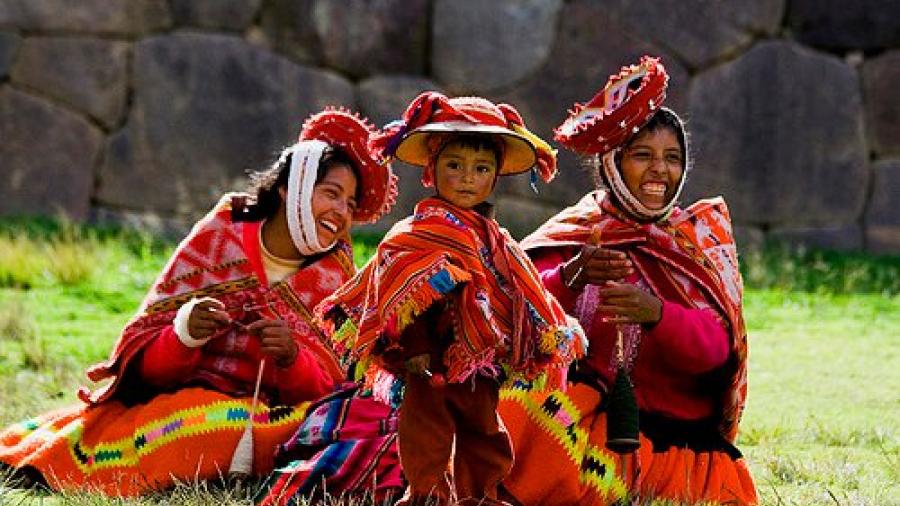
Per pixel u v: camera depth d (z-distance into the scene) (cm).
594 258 1634
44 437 1762
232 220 1792
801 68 4244
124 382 1780
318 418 1662
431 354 1462
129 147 4119
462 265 1449
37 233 3781
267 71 4169
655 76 1694
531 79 4234
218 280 1780
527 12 4234
